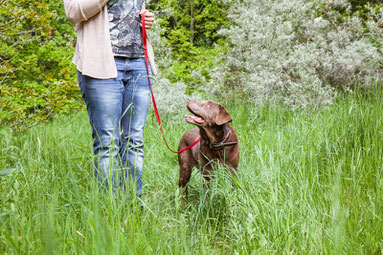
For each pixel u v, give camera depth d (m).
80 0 2.91
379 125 4.38
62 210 2.45
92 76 3.02
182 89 7.39
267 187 3.27
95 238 1.86
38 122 5.60
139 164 3.29
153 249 2.14
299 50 6.82
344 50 7.05
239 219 3.00
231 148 3.68
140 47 3.24
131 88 3.25
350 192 3.38
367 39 7.61
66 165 3.21
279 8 7.55
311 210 2.84
